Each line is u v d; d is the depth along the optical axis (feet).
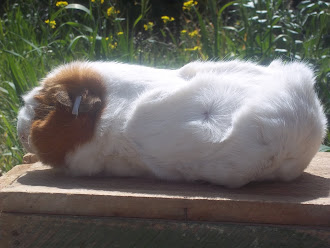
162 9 6.09
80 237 1.47
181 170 1.59
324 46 3.64
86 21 4.22
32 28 4.17
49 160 1.66
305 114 1.50
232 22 5.38
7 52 3.08
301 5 4.06
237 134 1.48
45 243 1.49
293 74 1.55
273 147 1.47
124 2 6.01
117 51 3.69
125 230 1.46
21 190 1.49
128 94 1.62
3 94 3.22
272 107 1.47
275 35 4.08
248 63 1.72
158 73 1.72
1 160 2.63
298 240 1.42
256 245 1.43
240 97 1.54
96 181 1.64
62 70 1.70
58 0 4.79
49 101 1.63
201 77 1.57
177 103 1.55
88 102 1.57
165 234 1.45
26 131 1.68
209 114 1.53
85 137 1.60
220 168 1.52
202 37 3.97
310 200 1.44
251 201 1.43
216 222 1.44
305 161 1.60
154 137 1.56
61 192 1.47
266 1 3.71
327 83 2.99
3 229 1.48
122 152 1.61
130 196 1.45
